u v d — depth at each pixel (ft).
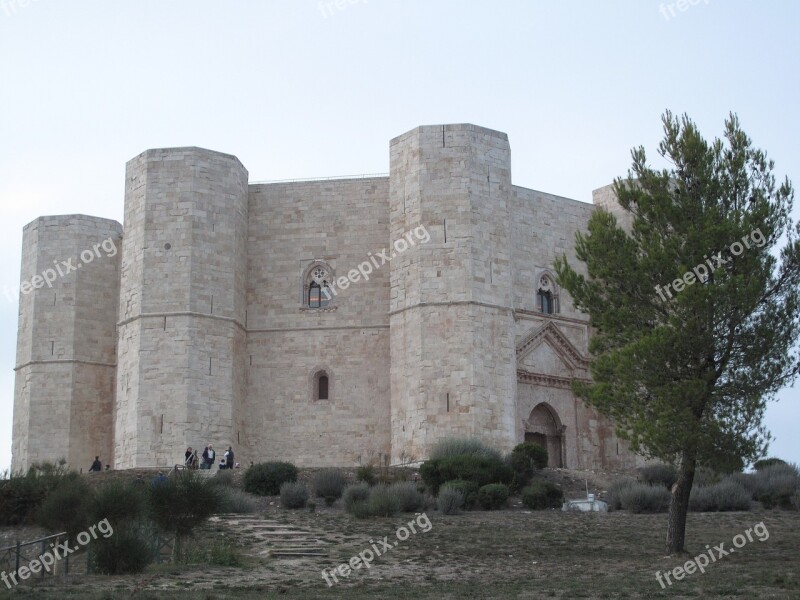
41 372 207.00
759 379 103.76
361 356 194.59
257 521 127.24
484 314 180.75
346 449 191.62
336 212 200.13
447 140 185.68
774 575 93.45
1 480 131.44
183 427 179.42
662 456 102.99
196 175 188.75
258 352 196.85
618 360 105.29
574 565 102.06
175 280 185.06
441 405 176.96
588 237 111.75
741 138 109.70
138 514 103.60
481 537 118.62
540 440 196.95
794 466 168.14
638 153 111.14
